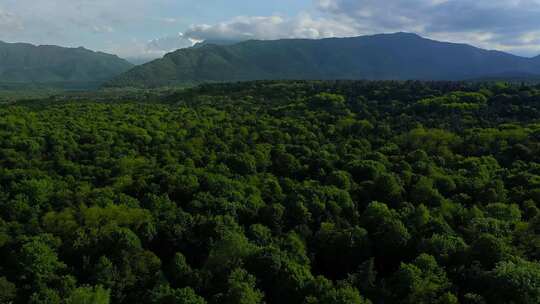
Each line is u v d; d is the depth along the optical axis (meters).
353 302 38.72
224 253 47.94
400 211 60.47
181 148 95.50
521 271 39.03
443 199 65.06
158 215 60.19
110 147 95.62
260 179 76.88
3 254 53.06
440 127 101.12
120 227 54.59
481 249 45.38
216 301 42.34
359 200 68.69
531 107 105.94
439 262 45.97
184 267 48.72
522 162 77.50
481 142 88.81
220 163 83.25
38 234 55.19
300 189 67.00
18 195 65.19
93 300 41.50
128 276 47.50
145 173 77.19
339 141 101.44
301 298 43.03
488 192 65.25
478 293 40.69
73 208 61.97
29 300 43.97
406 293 41.56
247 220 61.31
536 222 52.00
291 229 57.56
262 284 45.62
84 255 50.66
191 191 68.56
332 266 53.16
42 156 89.75
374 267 51.66
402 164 78.62
